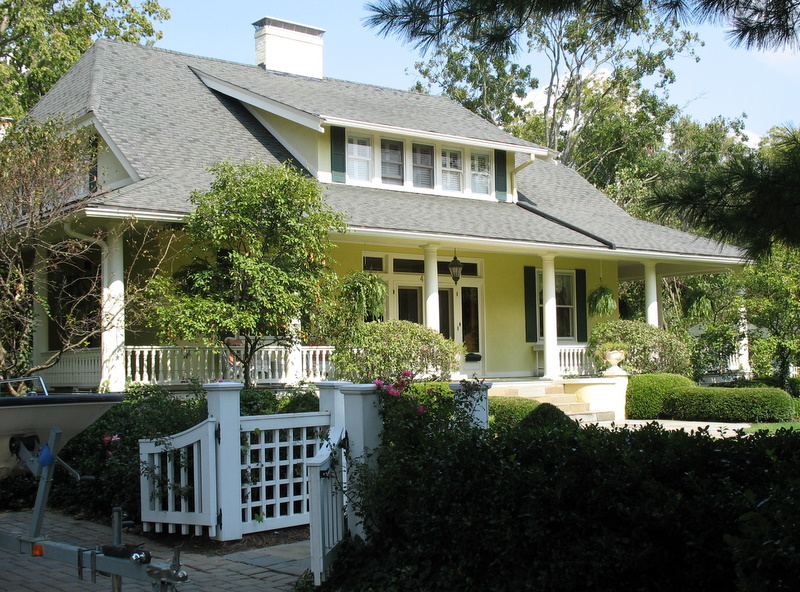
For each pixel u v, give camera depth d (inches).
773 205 258.2
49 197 506.3
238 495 279.1
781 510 144.4
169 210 518.6
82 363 557.3
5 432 213.6
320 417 303.4
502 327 808.9
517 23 277.1
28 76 1085.8
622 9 277.9
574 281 866.1
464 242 665.0
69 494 361.1
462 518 202.5
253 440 291.7
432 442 233.1
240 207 496.7
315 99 767.1
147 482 299.0
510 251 732.7
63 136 552.4
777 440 212.8
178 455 291.4
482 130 840.9
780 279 736.3
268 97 730.2
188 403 354.6
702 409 647.8
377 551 231.9
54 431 213.0
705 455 193.6
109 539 300.2
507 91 1533.0
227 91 770.8
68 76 783.7
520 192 890.7
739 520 148.2
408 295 753.6
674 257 795.4
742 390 635.5
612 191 1302.9
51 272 589.9
